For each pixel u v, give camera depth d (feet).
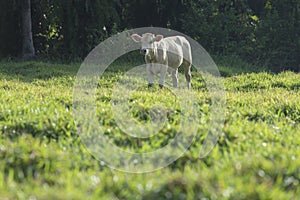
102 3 90.22
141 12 97.66
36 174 25.94
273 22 96.22
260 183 24.54
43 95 49.73
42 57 90.84
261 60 95.86
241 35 98.94
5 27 91.40
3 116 37.76
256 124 36.24
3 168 26.08
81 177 24.97
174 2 97.30
